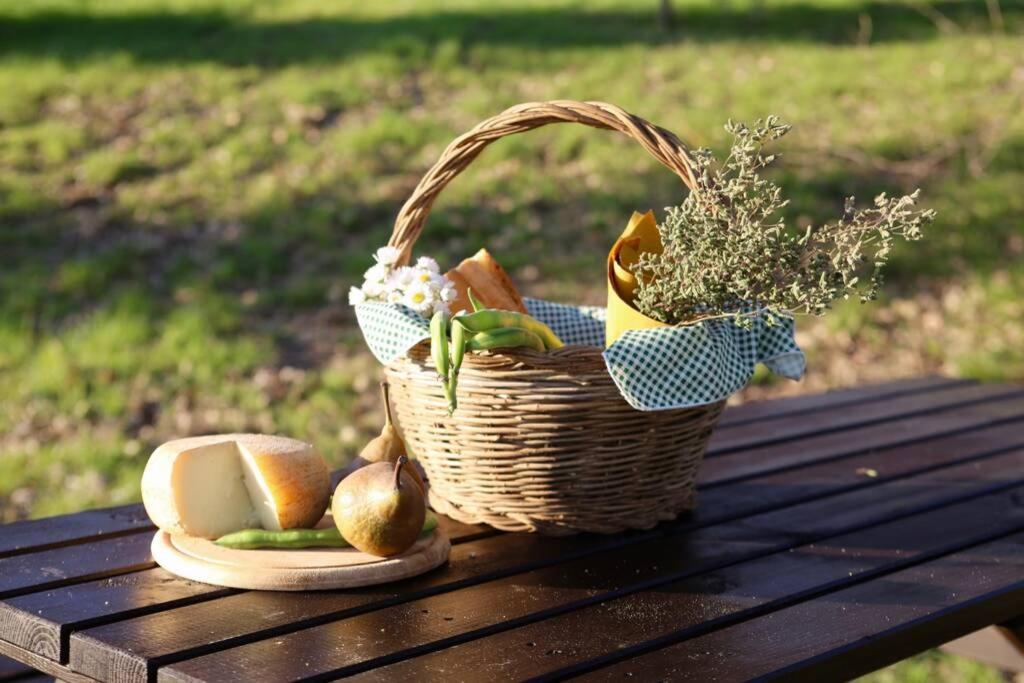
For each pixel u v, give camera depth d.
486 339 1.42
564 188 6.13
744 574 1.46
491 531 1.61
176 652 1.17
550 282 5.12
